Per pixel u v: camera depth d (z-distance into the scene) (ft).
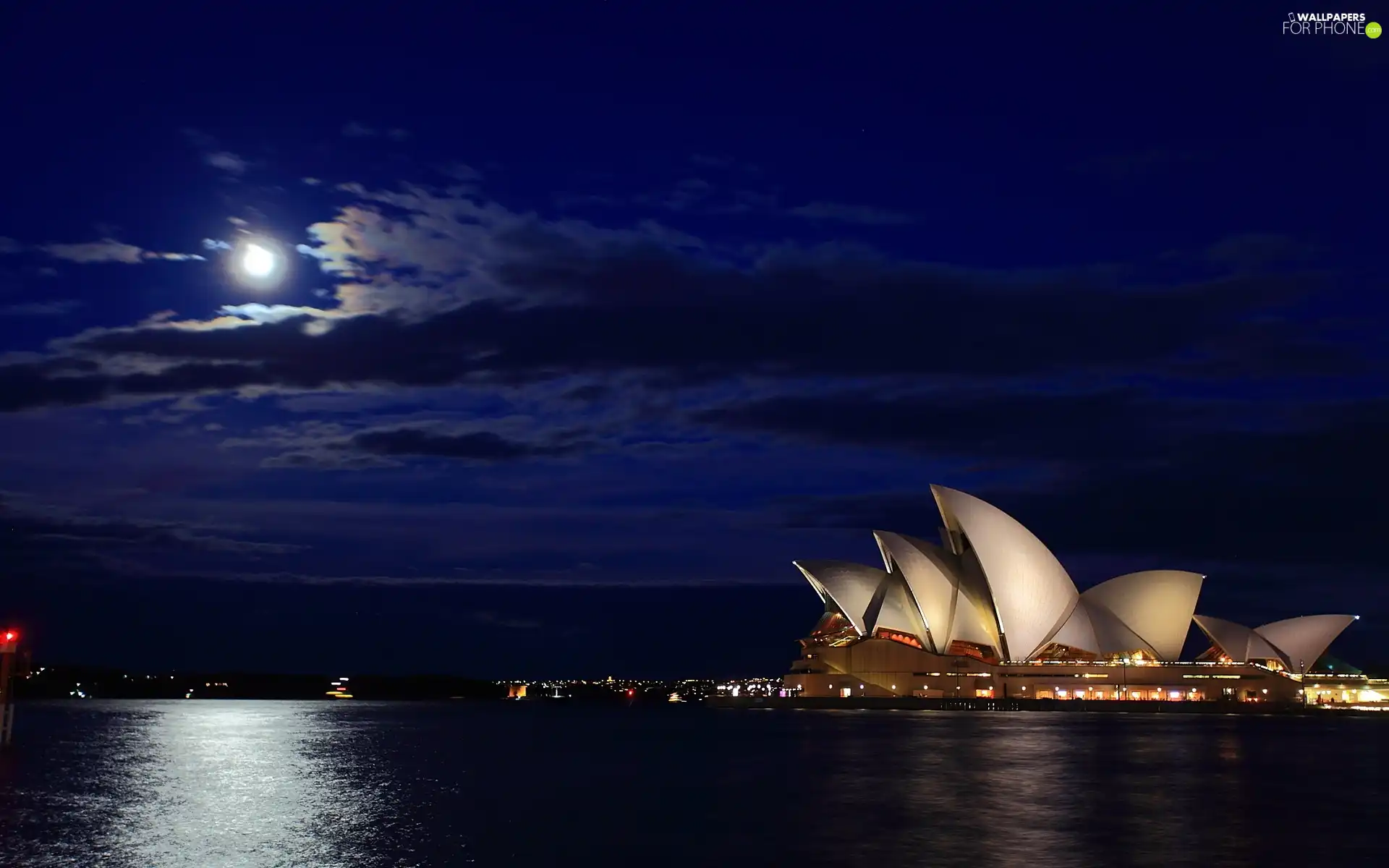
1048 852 122.31
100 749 287.89
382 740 337.52
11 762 244.63
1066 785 182.80
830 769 213.66
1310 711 469.57
